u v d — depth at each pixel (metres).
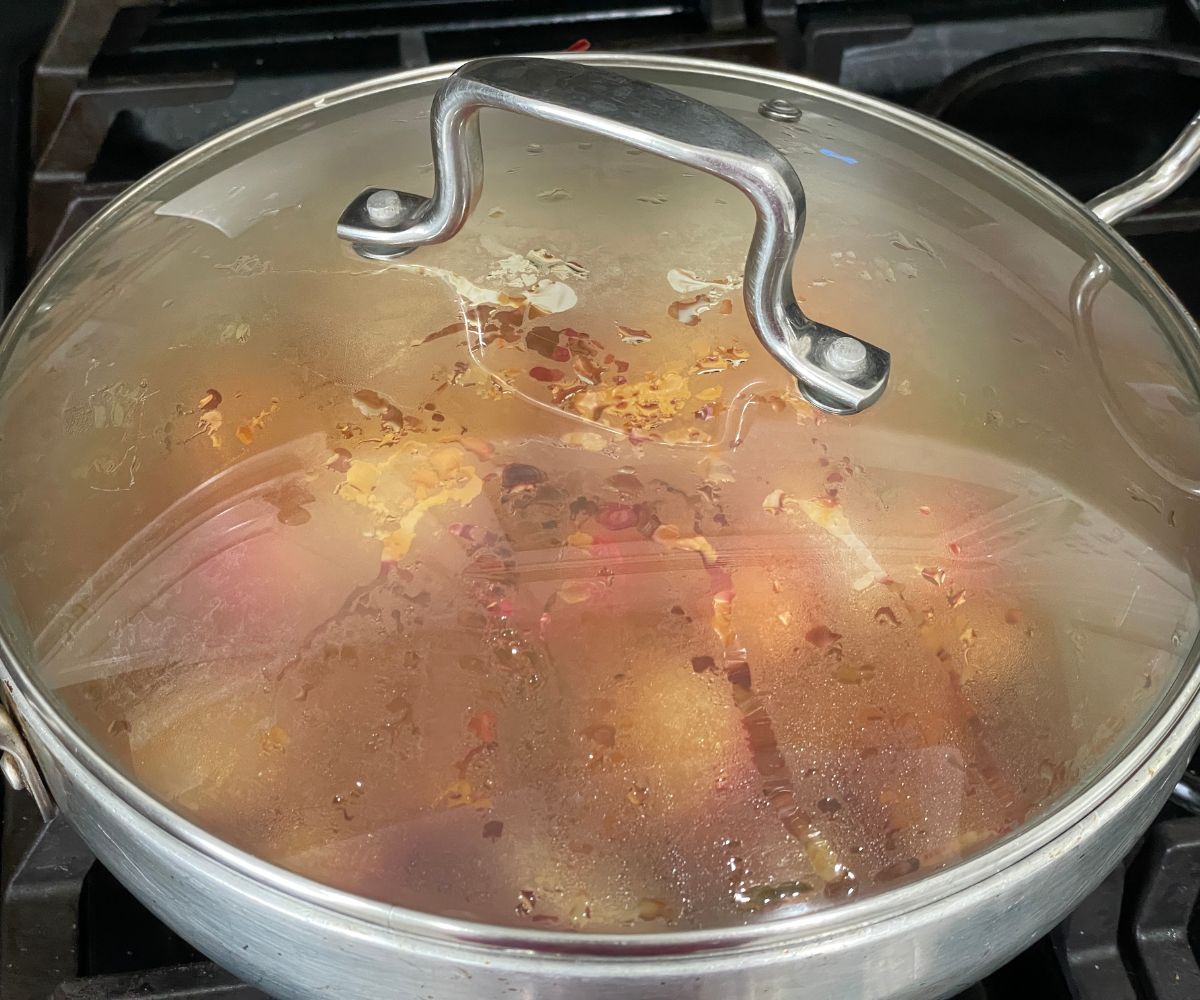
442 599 0.27
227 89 0.48
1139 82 0.52
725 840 0.26
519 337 0.31
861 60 0.52
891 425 0.29
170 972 0.34
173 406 0.31
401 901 0.25
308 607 0.28
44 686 0.27
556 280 0.32
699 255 0.32
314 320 0.32
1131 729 0.27
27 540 0.29
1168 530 0.29
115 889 0.38
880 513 0.28
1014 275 0.33
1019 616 0.28
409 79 0.39
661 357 0.30
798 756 0.26
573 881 0.25
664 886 0.25
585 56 0.40
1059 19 0.53
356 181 0.35
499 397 0.30
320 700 0.27
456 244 0.33
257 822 0.26
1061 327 0.32
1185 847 0.35
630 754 0.26
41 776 0.30
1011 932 0.27
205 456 0.30
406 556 0.28
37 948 0.35
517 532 0.28
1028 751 0.27
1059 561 0.28
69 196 0.47
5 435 0.31
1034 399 0.30
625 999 0.24
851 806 0.26
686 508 0.28
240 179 0.35
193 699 0.27
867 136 0.37
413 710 0.27
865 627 0.27
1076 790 0.26
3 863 0.37
